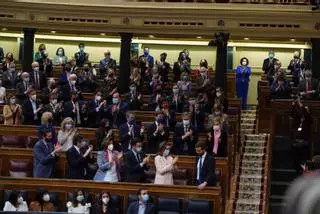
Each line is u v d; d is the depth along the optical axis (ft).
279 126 69.92
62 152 53.88
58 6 81.41
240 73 79.36
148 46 94.22
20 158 54.70
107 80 73.51
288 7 77.97
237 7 78.64
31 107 62.54
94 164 52.95
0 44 95.35
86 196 47.80
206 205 47.62
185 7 79.41
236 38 86.53
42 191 47.37
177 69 79.66
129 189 48.93
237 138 67.67
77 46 95.14
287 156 66.54
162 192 48.88
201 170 49.42
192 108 60.49
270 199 60.34
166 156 50.88
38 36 94.38
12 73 74.49
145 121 65.62
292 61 80.79
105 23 81.51
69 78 69.46
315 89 71.92
